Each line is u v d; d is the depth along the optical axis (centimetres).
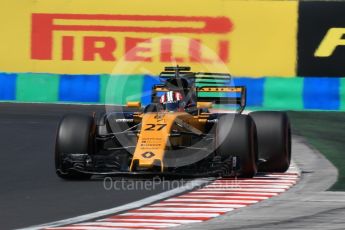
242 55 7031
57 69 7219
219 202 3050
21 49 7238
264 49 7019
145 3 7131
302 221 2680
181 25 7100
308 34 6981
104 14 7169
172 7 7119
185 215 2781
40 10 7225
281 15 7006
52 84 7112
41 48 7219
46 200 3098
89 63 7181
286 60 7012
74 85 7112
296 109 6900
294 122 6112
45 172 3875
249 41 7038
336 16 6962
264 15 7012
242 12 7044
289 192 3309
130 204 3008
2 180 3628
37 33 7231
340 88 6875
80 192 3281
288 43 7012
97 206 2970
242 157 3488
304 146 4947
